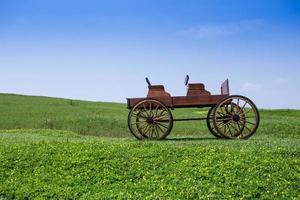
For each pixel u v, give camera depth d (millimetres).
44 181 16109
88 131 39250
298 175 15453
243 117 21500
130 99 21609
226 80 21562
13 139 23172
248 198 14023
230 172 15719
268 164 16297
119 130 39094
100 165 17047
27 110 49750
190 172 15977
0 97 64062
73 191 15094
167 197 14141
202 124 38719
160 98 21641
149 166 16797
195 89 21625
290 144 19406
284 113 52188
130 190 14977
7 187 15586
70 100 65438
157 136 21828
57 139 23750
